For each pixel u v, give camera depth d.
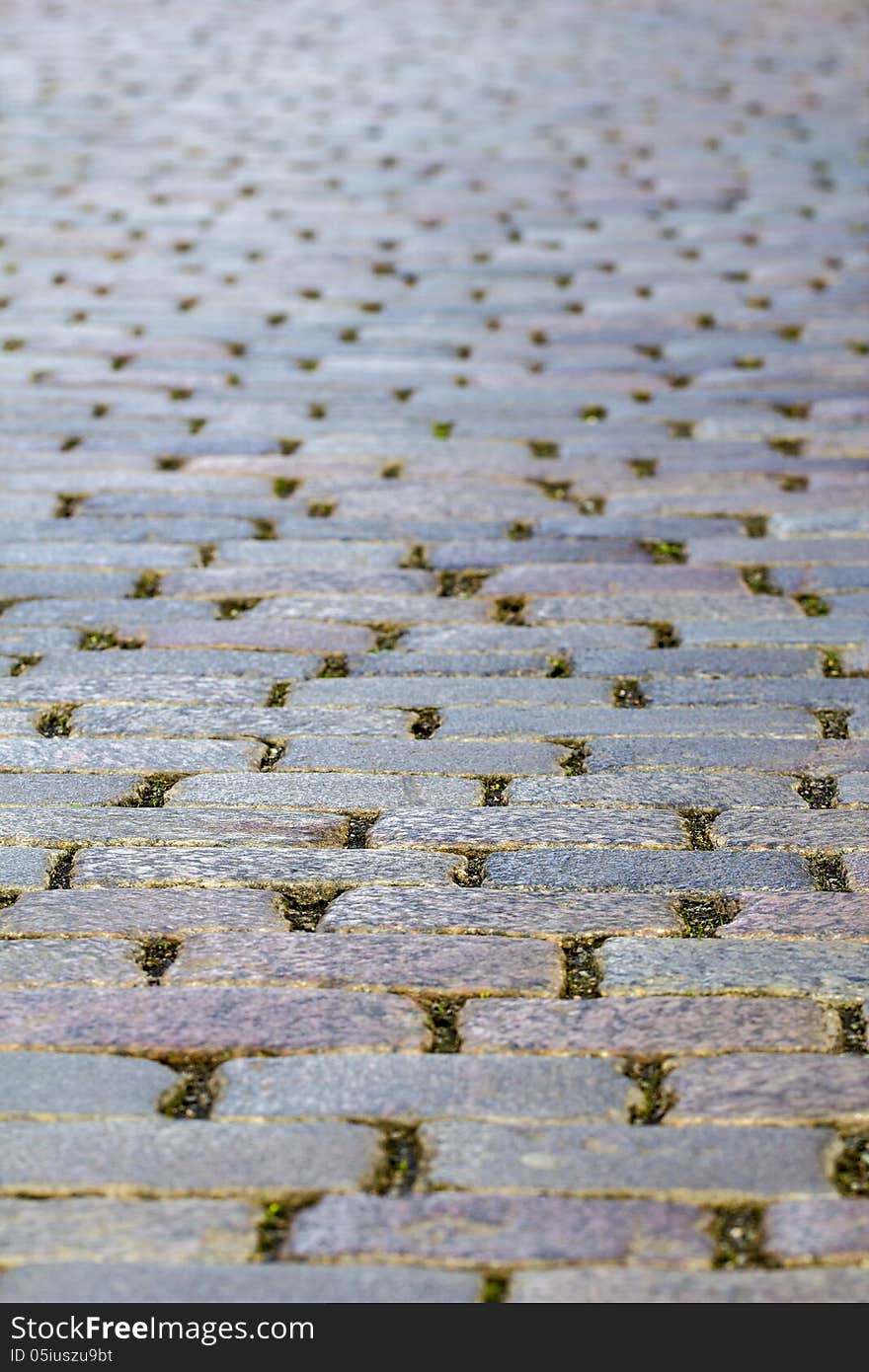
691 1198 2.16
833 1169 2.21
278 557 4.24
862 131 8.89
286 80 10.26
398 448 4.93
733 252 6.85
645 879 2.86
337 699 3.54
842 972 2.60
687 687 3.57
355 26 12.27
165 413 5.21
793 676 3.61
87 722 3.45
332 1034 2.47
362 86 10.08
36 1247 2.10
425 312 6.15
